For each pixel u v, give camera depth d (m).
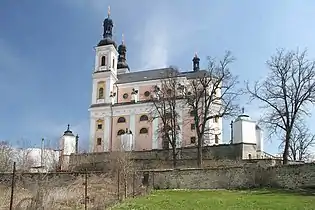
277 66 68.44
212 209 24.16
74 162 57.75
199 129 55.44
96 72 81.88
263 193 33.72
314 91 45.97
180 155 59.03
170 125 58.78
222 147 57.59
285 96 46.50
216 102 57.69
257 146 62.09
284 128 46.06
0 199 23.30
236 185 39.81
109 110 78.50
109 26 85.44
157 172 42.59
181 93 66.12
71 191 29.45
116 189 33.53
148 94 79.31
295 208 24.09
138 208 23.64
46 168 54.88
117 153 55.25
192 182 41.41
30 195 24.28
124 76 86.12
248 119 61.19
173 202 27.38
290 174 37.53
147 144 74.19
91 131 78.62
